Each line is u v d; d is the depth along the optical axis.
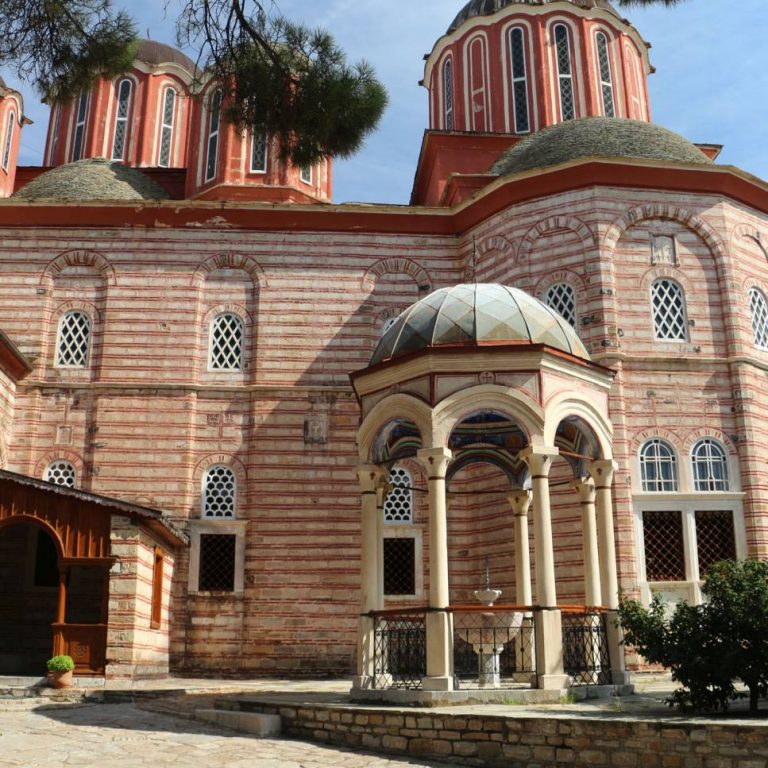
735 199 21.80
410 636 12.69
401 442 15.41
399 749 10.88
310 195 27.33
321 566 21.28
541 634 12.23
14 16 13.13
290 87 13.87
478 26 29.28
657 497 19.20
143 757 10.17
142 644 17.58
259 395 22.41
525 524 15.70
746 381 20.16
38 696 15.44
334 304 23.19
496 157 27.05
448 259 23.55
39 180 26.34
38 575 21.33
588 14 28.92
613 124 23.25
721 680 10.55
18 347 22.62
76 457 21.98
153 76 33.94
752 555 19.06
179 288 23.20
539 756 9.95
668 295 20.77
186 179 28.19
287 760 10.20
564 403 13.30
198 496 21.84
